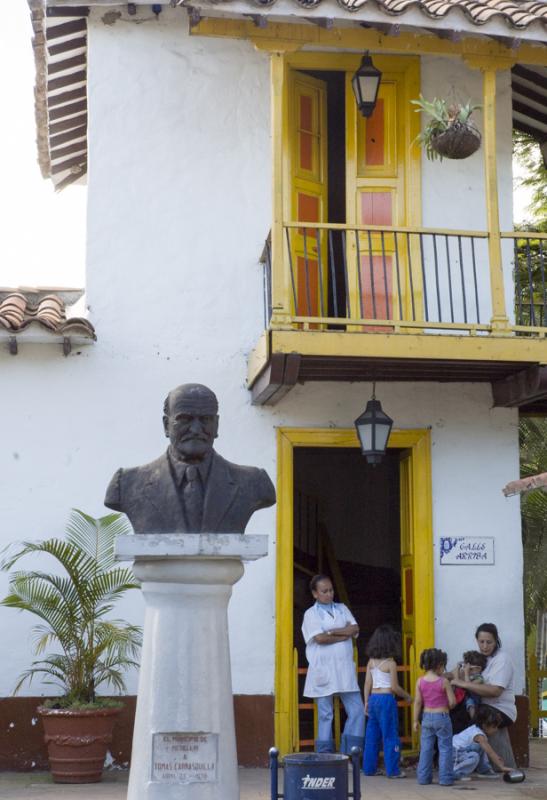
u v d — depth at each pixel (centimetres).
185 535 615
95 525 999
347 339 968
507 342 992
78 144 1403
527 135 1500
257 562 1052
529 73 1188
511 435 1108
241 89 1115
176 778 611
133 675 1020
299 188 1136
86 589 970
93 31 1104
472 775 986
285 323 965
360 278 1105
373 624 1329
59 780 938
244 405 1078
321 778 645
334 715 1081
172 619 625
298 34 996
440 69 1140
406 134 1133
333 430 1084
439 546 1083
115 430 1059
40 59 1231
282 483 1070
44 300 1156
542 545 1655
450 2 998
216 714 619
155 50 1109
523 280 1482
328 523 1483
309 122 1156
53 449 1051
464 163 1136
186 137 1104
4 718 1002
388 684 988
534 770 1047
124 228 1088
